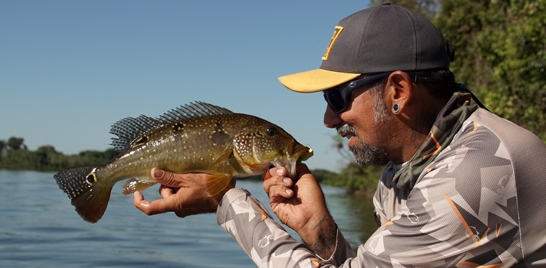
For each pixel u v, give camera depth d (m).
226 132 1.07
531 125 4.11
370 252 0.85
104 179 1.12
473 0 4.80
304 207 0.96
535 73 4.09
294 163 1.01
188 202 1.05
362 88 0.93
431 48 0.92
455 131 0.88
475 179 0.80
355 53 0.93
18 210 3.98
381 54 0.91
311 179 0.99
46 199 4.84
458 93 0.89
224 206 1.01
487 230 0.81
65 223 3.44
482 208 0.80
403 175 0.91
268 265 0.92
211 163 1.07
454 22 4.89
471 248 0.81
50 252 2.51
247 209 0.99
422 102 0.92
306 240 0.96
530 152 0.83
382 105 0.92
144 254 2.56
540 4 3.96
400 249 0.83
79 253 2.52
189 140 1.07
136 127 1.13
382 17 0.93
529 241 0.82
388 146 0.95
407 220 0.83
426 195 0.82
